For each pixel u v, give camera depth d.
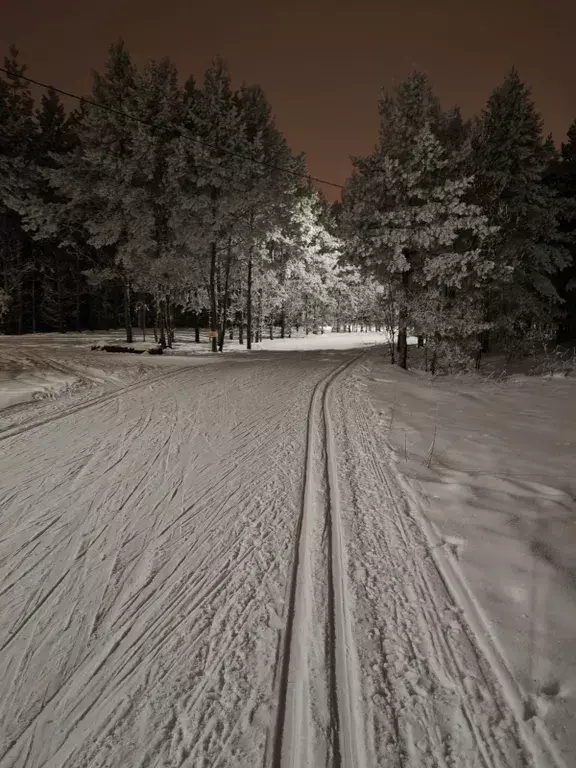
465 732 2.26
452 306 17.39
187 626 3.08
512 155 20.80
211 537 4.28
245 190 22.17
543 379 15.54
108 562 3.88
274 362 18.47
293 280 38.34
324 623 3.07
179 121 21.50
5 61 29.48
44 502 5.06
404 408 9.81
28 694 2.55
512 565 3.66
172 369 15.47
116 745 2.23
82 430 7.91
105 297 39.44
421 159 16.38
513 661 2.68
